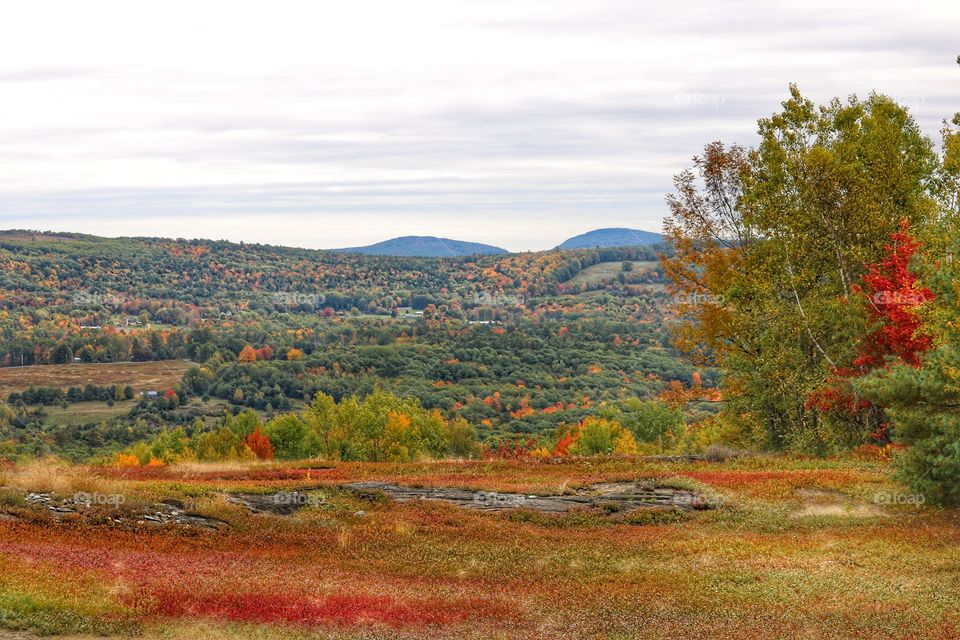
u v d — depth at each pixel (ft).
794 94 172.86
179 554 71.82
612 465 137.18
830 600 60.18
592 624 52.24
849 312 150.30
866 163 168.25
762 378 167.02
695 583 67.10
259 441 296.30
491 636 48.75
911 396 96.58
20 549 63.52
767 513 100.63
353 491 108.78
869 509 101.55
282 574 65.41
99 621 47.65
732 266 175.42
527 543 85.76
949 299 95.61
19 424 599.98
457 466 137.90
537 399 621.31
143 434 574.15
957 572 70.03
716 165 175.01
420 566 73.77
